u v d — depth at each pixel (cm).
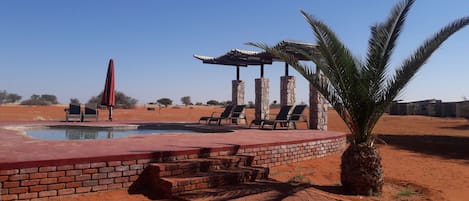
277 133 1225
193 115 3606
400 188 739
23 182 540
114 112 3728
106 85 1861
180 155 715
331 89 687
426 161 1098
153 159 673
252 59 1877
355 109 670
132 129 1631
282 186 687
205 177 650
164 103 7344
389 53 661
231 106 1825
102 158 611
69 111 1839
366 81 658
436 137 1897
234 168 748
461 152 1333
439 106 4188
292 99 1775
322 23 669
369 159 664
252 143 863
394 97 663
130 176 643
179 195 607
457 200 671
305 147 995
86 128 1553
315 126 1552
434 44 636
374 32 684
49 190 561
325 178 819
